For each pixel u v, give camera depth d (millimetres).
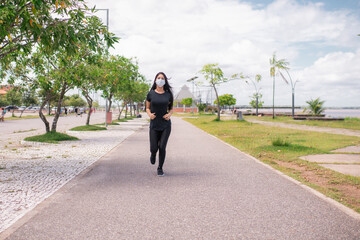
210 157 8125
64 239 2795
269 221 3291
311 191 4559
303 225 3174
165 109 5625
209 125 25047
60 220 3293
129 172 6035
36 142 11492
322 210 3674
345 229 3072
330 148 10180
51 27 5566
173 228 3078
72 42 5926
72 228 3064
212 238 2838
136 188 4719
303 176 5707
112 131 18203
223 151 9367
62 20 5812
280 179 5406
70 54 6078
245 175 5754
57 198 4148
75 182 5141
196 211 3617
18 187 4766
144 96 44000
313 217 3422
